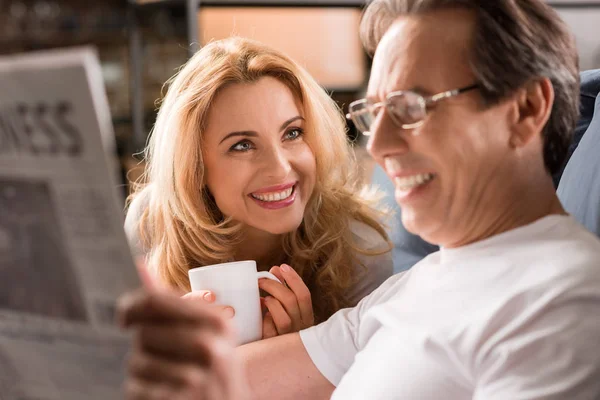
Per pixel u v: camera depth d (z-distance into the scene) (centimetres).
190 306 67
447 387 96
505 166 95
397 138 96
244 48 153
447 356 95
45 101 61
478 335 91
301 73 153
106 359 69
